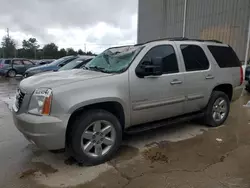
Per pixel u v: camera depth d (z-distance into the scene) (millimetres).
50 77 3268
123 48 3971
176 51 3918
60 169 3016
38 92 2820
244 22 14547
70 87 2842
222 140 3984
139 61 3445
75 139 2914
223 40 16203
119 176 2830
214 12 16875
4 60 17234
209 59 4398
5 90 10188
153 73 3375
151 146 3734
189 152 3500
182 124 4871
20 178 2793
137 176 2826
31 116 2785
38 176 2844
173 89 3768
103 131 3145
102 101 3012
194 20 18844
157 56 3660
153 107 3568
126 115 3322
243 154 3422
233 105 6820
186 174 2859
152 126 3695
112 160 3248
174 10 21047
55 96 2740
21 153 3498
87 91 2924
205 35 17797
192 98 4090
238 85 5027
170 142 3900
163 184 2646
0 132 4422
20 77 17141
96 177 2814
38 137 2723
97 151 3119
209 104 4520
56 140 2766
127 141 3949
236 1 15031
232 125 4828
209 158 3297
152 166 3074
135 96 3348
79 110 3021
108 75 3199
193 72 4062
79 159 3002
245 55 13656
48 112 2732
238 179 2744
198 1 18297
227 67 4738
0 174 2881
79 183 2689
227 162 3170
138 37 26422
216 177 2787
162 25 22656
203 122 4742
